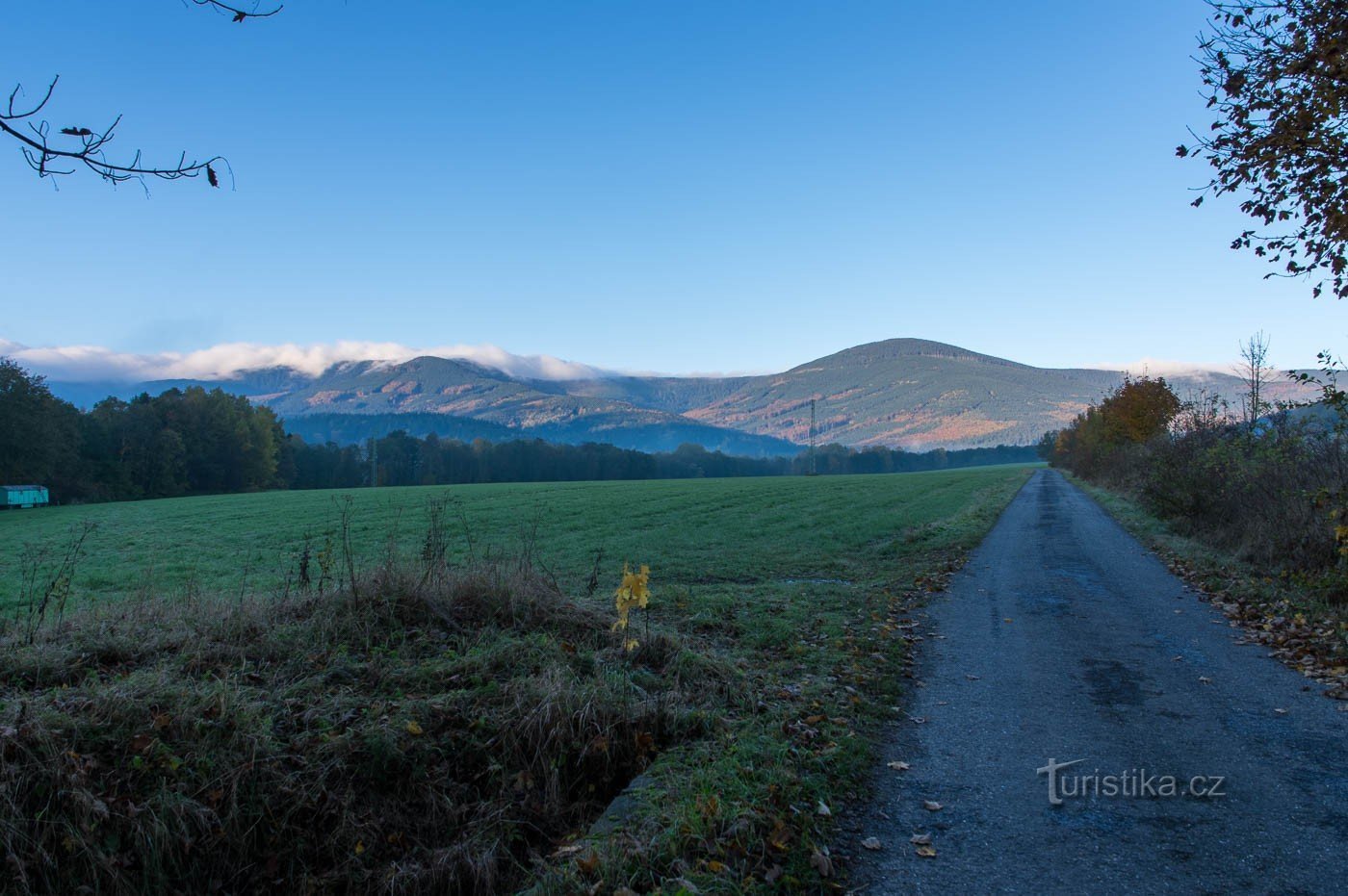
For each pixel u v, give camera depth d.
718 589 12.22
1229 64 8.08
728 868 3.62
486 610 7.60
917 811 4.43
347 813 4.72
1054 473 92.06
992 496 40.62
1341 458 11.62
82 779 4.30
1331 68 7.21
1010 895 3.54
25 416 54.62
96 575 17.39
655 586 12.52
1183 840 4.02
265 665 6.06
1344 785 4.63
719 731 5.50
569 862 3.94
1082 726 5.81
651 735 5.56
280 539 24.77
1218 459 16.44
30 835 4.10
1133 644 8.38
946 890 3.60
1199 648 8.12
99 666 5.75
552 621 7.59
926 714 6.18
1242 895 3.49
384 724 5.22
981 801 4.55
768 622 9.28
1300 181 7.89
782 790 4.44
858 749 5.24
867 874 3.76
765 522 26.52
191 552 21.83
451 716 5.46
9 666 5.47
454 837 4.82
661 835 3.93
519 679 5.93
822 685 6.70
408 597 7.48
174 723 4.83
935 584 12.70
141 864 4.21
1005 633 9.09
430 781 5.03
